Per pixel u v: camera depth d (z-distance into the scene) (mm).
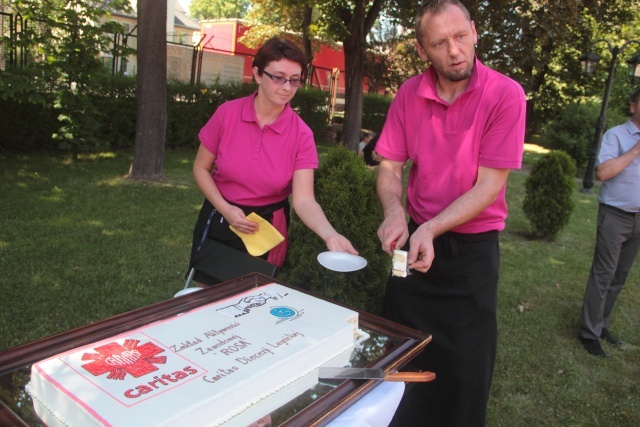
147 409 903
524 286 4973
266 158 2152
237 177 2182
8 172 7250
